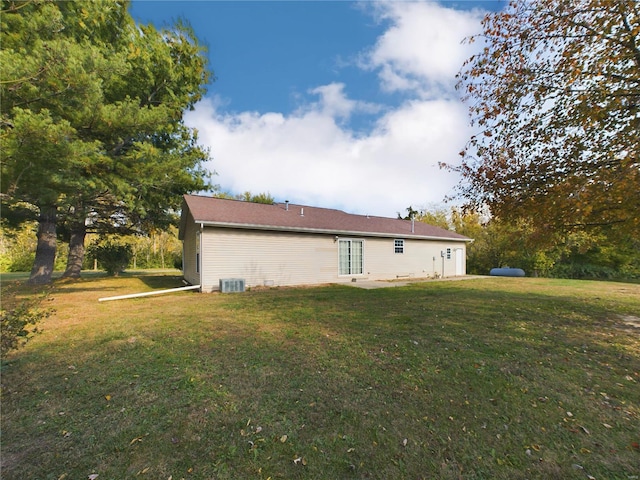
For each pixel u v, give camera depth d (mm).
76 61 5047
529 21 4609
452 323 5695
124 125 7844
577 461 2057
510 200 5160
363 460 2057
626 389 3080
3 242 23016
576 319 6105
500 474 1939
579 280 15375
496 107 5133
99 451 2133
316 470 1969
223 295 9414
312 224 13031
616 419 2555
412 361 3781
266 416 2572
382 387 3100
